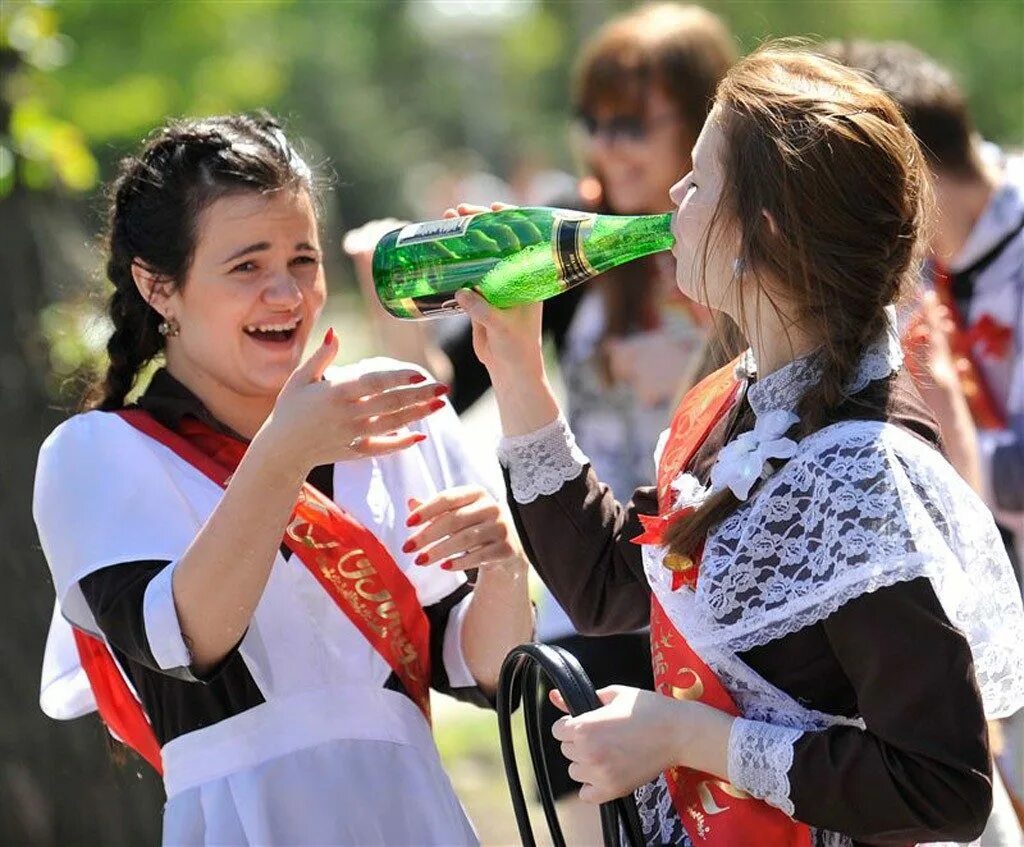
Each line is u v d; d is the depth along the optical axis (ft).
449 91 183.42
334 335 12.59
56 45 27.25
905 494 11.00
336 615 13.64
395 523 14.28
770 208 11.44
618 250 12.90
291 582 13.53
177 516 13.35
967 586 11.12
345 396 12.30
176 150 13.74
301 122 162.30
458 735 33.68
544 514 13.53
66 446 13.64
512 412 13.56
